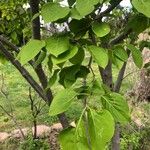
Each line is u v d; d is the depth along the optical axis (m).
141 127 6.61
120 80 3.03
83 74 1.77
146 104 8.30
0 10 3.91
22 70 2.78
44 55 1.79
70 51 1.64
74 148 1.58
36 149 6.32
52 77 1.79
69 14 1.64
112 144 2.93
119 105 1.66
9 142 7.23
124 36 2.16
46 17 1.61
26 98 10.25
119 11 2.67
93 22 1.75
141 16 1.90
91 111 1.60
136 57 1.87
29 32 3.67
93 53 1.67
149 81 8.83
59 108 1.63
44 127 7.66
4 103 9.62
